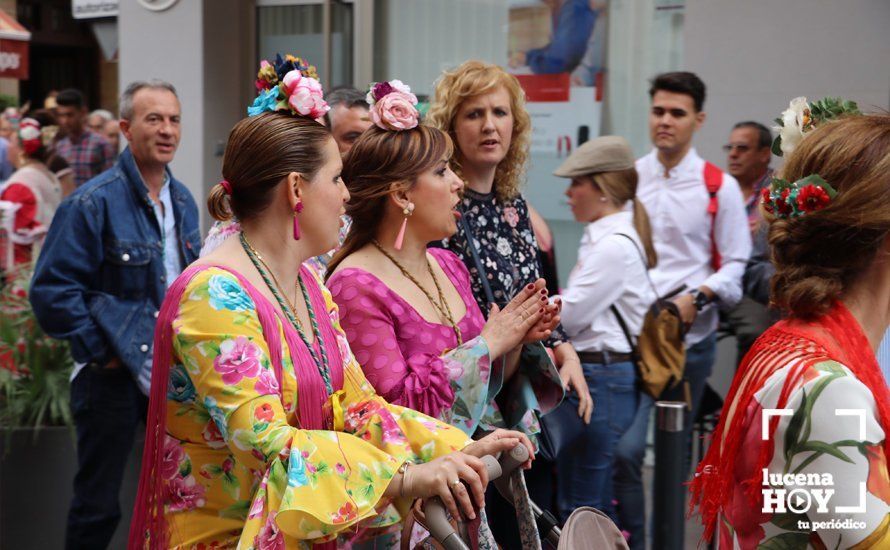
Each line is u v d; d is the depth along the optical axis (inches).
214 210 98.3
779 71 234.2
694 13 243.6
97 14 394.0
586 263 181.8
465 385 118.3
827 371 76.4
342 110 175.6
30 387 213.9
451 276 134.3
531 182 278.1
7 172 411.8
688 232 214.2
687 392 186.7
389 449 96.8
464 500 88.2
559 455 181.0
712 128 243.0
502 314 123.0
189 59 317.7
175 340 90.5
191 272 92.8
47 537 204.7
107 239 178.7
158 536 93.5
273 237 97.4
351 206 126.5
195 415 93.0
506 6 281.4
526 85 279.0
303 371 95.3
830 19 227.8
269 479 87.4
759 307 213.9
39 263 177.5
